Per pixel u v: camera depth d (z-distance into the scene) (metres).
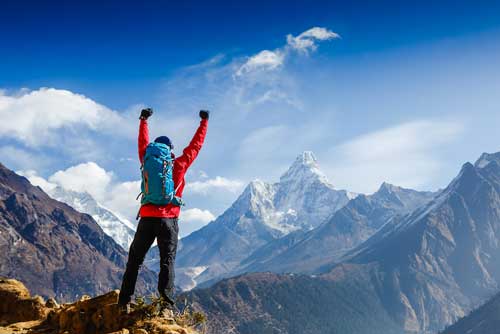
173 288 10.05
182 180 10.22
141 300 10.29
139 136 10.82
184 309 10.29
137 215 9.94
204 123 10.54
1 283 13.62
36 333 10.59
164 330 9.38
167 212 9.85
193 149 10.38
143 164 9.85
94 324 10.19
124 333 9.32
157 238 9.94
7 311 13.08
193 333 9.64
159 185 9.64
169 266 9.92
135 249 9.95
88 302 10.59
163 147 9.92
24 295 13.38
